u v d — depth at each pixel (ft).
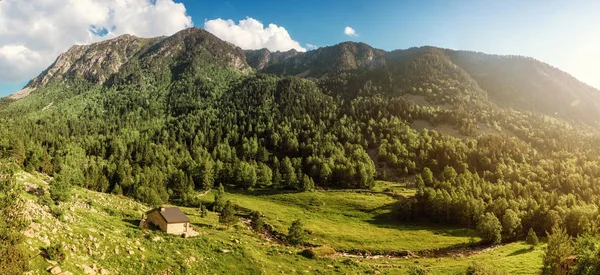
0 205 117.91
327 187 578.66
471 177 542.16
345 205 480.23
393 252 334.24
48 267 131.03
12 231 115.14
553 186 510.58
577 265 175.32
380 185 577.02
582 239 204.13
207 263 210.18
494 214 405.39
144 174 551.18
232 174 604.90
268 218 420.36
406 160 642.63
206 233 290.76
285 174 593.01
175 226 260.42
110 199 359.87
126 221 273.33
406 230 402.31
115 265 166.20
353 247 340.80
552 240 221.87
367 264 272.92
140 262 179.52
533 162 609.42
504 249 331.36
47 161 510.58
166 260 192.44
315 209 469.16
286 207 483.92
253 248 261.85
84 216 231.09
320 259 266.57
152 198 435.53
